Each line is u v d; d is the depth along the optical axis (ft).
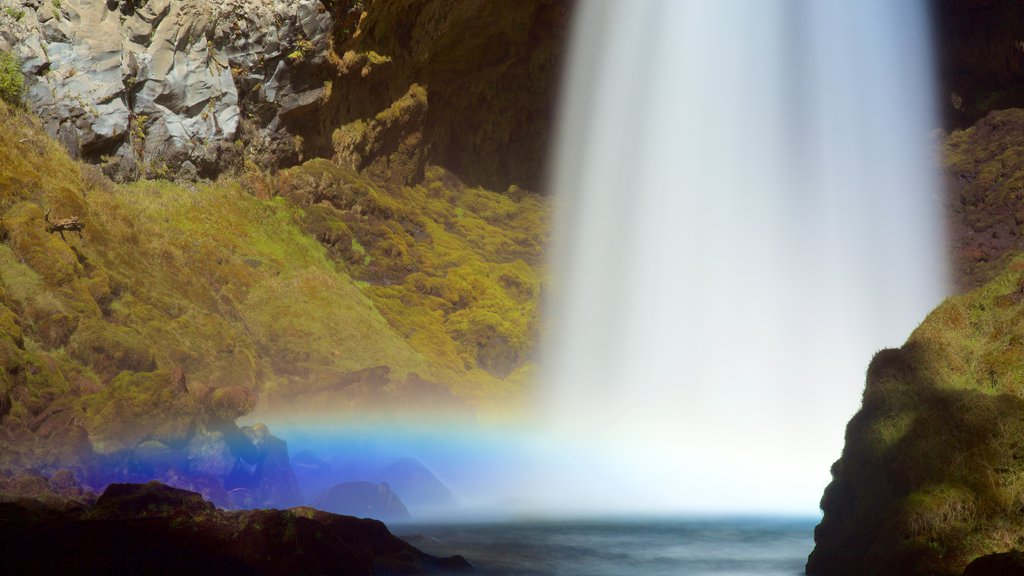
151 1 106.42
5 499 44.29
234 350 86.79
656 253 142.20
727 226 144.77
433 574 42.96
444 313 122.62
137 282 84.79
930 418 37.58
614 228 147.02
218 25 112.37
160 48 106.93
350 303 108.27
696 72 149.69
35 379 61.16
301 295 103.65
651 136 149.89
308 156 126.41
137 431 58.13
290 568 36.83
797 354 127.75
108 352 69.97
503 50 148.87
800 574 43.96
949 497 34.91
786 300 136.56
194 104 109.40
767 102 150.10
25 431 54.90
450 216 142.92
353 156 132.36
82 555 35.29
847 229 147.13
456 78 146.61
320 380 89.30
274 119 119.34
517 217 151.12
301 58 116.47
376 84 131.44
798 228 146.61
